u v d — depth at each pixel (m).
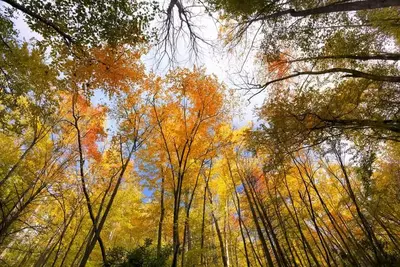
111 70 6.73
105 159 10.36
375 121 6.12
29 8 4.60
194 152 10.76
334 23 7.22
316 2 6.23
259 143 7.86
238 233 12.81
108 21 5.18
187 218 9.05
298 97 7.19
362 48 7.33
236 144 12.38
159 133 10.88
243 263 14.17
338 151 9.45
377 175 11.11
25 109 6.33
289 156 8.69
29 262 12.01
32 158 9.62
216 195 13.33
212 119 10.88
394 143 8.60
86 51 5.74
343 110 6.91
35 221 10.41
